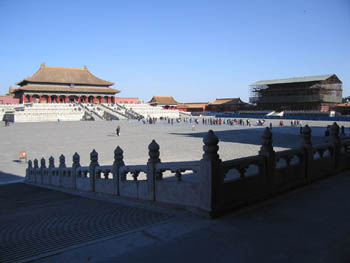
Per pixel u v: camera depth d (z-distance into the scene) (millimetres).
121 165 10164
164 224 6168
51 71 136250
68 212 8172
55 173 16125
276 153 8195
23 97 126688
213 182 6426
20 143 37531
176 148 29562
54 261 4605
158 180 8016
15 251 5098
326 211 6633
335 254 4492
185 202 7109
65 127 66188
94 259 4602
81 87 136500
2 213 8859
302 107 112375
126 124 78188
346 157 11773
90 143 36500
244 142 34375
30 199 11742
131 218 6891
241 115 115188
